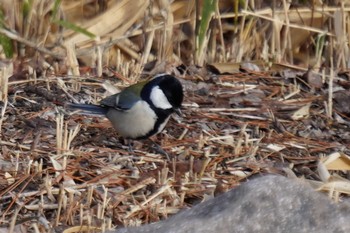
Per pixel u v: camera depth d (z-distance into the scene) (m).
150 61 14.98
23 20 14.62
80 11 15.72
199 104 12.34
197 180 10.07
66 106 11.57
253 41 15.77
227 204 7.80
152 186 9.86
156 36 15.76
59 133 10.70
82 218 9.01
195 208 7.90
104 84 12.69
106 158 10.63
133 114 10.78
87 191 9.55
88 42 15.18
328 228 7.55
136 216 9.29
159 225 7.75
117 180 9.98
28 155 10.43
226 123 11.78
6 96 12.03
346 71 14.12
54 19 14.09
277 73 13.73
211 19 15.16
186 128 11.57
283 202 7.72
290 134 11.55
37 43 14.52
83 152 10.66
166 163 10.45
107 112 11.16
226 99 12.52
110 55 15.49
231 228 7.55
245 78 13.48
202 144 11.03
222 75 13.59
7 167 10.06
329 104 12.35
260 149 11.03
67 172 10.05
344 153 11.04
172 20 15.55
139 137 10.98
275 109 12.31
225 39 16.23
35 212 9.23
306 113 12.20
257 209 7.66
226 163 10.59
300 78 13.48
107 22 15.44
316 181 10.16
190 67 13.84
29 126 11.27
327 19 16.25
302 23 16.20
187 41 16.16
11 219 8.90
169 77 10.94
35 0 14.71
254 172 10.38
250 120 11.94
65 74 13.35
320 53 15.42
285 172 10.27
